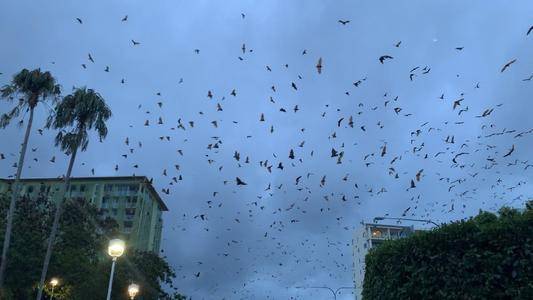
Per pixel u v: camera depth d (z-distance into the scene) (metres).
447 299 9.47
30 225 41.62
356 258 96.62
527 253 8.59
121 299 42.91
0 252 37.03
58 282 39.66
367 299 12.02
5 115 31.80
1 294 30.98
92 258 46.50
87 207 51.59
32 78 31.89
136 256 51.59
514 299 8.52
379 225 95.62
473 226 9.53
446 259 9.73
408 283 10.38
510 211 10.73
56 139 32.50
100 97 33.03
